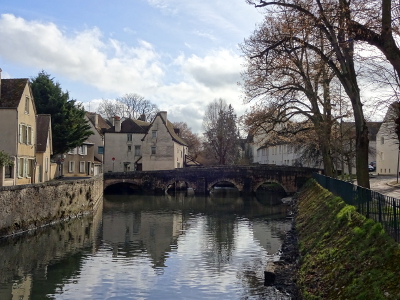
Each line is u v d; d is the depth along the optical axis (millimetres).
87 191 37906
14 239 23656
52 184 29297
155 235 27078
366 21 15234
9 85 35250
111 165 75125
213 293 14977
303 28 16734
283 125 35969
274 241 25016
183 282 16344
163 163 70812
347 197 19266
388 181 44969
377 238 11602
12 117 33312
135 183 62312
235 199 54562
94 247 23016
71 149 54594
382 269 9969
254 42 25781
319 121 31266
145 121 91500
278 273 16188
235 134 78562
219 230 29219
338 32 16938
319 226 19562
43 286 15805
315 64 27281
